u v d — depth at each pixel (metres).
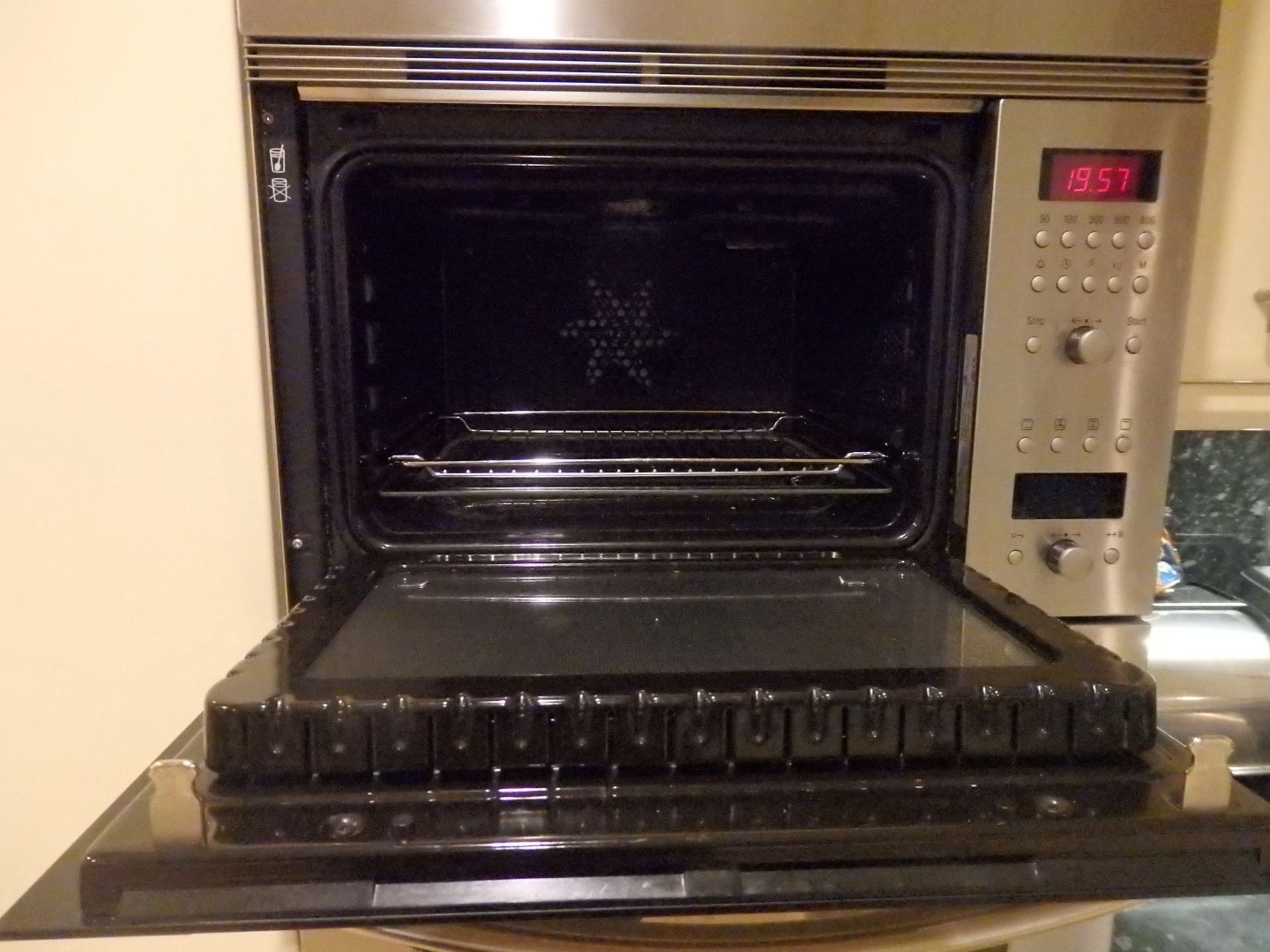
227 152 0.57
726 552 0.68
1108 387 0.66
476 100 0.60
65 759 0.62
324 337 0.63
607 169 0.65
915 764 0.44
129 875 0.38
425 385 0.85
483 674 0.46
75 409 0.59
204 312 0.59
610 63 0.60
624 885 0.39
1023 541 0.67
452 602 0.59
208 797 0.41
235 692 0.43
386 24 0.58
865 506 0.75
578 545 0.68
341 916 0.37
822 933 0.45
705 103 0.61
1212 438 1.07
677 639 0.52
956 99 0.63
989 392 0.65
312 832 0.39
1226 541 1.09
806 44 0.61
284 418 0.63
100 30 0.56
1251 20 0.76
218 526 0.61
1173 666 0.86
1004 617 0.55
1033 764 0.44
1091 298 0.64
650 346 0.91
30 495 0.60
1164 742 0.46
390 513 0.71
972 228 0.66
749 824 0.40
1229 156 0.78
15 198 0.57
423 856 0.38
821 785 0.42
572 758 0.43
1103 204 0.63
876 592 0.62
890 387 0.74
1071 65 0.62
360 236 0.66
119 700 0.62
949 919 0.45
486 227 0.80
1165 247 0.64
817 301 0.88
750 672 0.46
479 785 0.42
